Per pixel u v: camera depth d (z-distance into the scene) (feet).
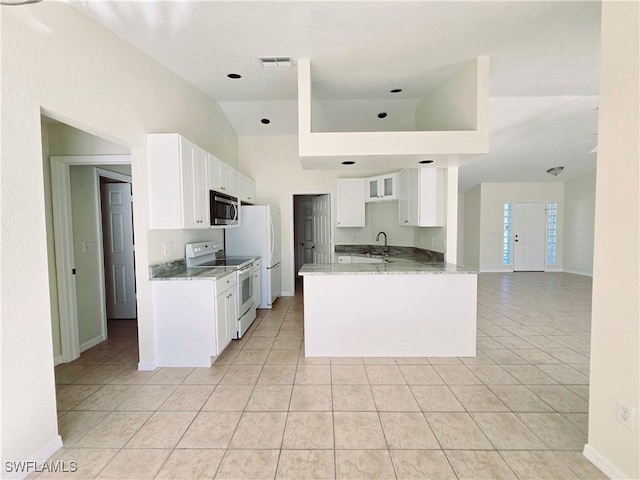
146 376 9.14
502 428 6.67
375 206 18.65
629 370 5.05
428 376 8.96
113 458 5.89
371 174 18.45
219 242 15.61
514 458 5.82
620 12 5.01
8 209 5.24
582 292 19.76
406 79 11.10
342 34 8.29
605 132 5.29
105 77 7.70
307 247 26.40
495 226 27.32
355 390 8.24
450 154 9.82
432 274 10.21
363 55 9.38
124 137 8.43
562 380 8.72
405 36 8.36
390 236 17.88
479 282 23.02
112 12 7.12
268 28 7.99
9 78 5.28
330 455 5.94
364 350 10.36
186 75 10.97
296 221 26.37
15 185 5.34
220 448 6.15
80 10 6.92
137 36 8.22
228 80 11.46
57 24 6.31
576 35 8.34
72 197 10.96
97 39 7.44
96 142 9.87
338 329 10.36
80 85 6.91
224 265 12.50
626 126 4.95
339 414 7.20
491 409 7.36
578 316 14.82
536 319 14.35
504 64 10.04
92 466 5.70
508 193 27.22
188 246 11.80
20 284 5.41
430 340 10.30
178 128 11.14
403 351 10.34
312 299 10.29
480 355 10.40
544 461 5.74
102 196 14.51
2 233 5.16
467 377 8.89
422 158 10.39
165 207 9.46
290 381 8.75
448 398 7.83
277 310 16.14
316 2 7.02
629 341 5.03
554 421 6.90
